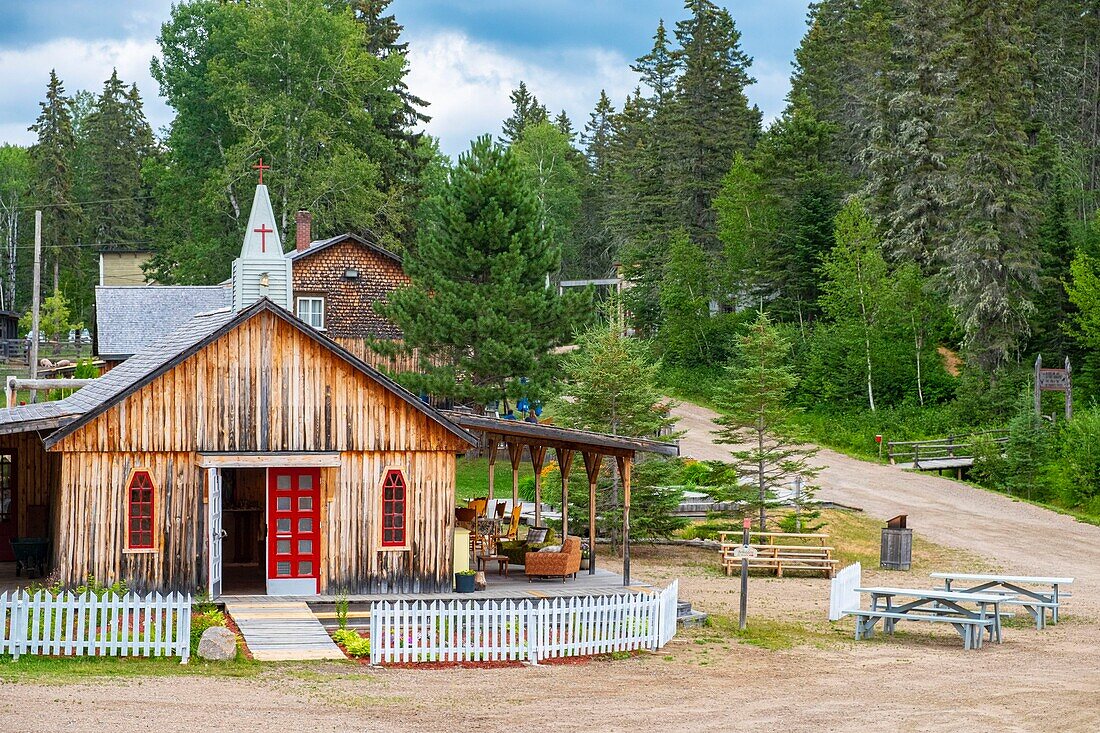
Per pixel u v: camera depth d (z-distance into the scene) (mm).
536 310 40969
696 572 33656
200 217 60344
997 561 36438
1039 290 61312
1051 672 20109
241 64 58188
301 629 20203
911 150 68688
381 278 48625
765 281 74812
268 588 22922
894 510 44500
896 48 76812
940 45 70000
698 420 63062
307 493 23250
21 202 99812
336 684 16844
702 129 85688
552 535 28922
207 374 22578
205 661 18031
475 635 19453
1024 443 51812
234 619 20766
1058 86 81875
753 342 37688
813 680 18922
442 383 40094
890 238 70938
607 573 28312
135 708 14578
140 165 100062
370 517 23281
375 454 23328
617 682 18141
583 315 41781
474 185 41656
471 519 28125
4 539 27750
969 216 61969
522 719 15148
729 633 23547
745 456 37719
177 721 13969
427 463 23656
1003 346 60781
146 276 72562
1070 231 68000
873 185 72125
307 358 23031
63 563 21875
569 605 21062
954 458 54844
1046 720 16172
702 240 84125
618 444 25547
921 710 16656
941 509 45375
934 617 23000
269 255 27609
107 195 96500
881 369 64750
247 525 27562
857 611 23984
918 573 34562
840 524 40875
